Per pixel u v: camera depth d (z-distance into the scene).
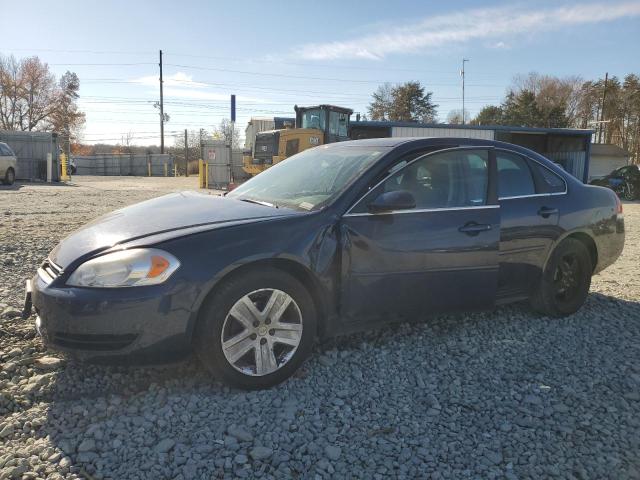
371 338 4.23
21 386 3.32
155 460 2.63
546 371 3.75
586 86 75.06
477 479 2.56
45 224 9.74
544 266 4.60
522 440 2.89
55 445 2.73
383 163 3.88
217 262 3.16
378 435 2.92
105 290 3.02
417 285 3.86
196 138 49.94
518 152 4.61
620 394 3.43
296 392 3.34
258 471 2.58
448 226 3.96
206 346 3.18
